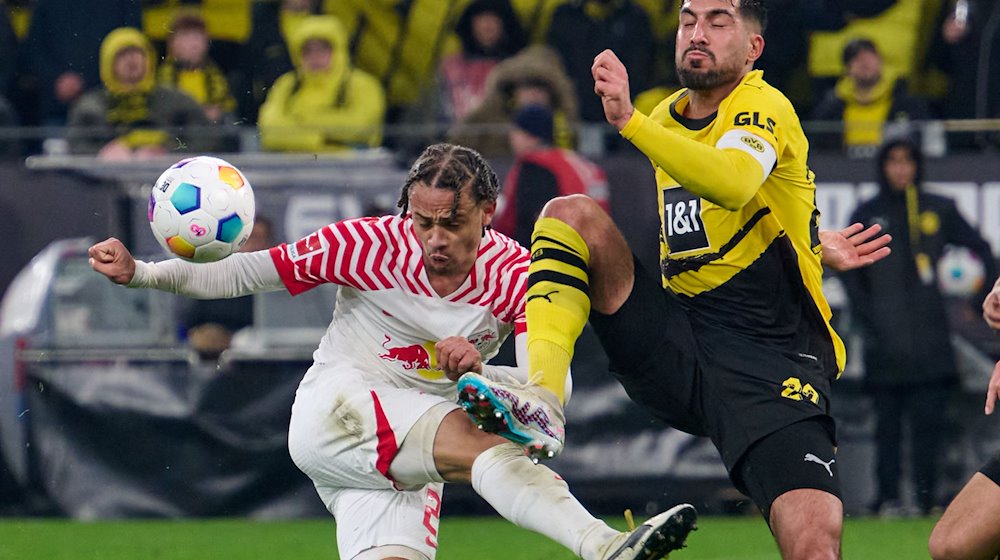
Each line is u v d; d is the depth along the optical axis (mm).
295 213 29391
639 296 15547
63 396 29688
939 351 29391
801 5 36625
